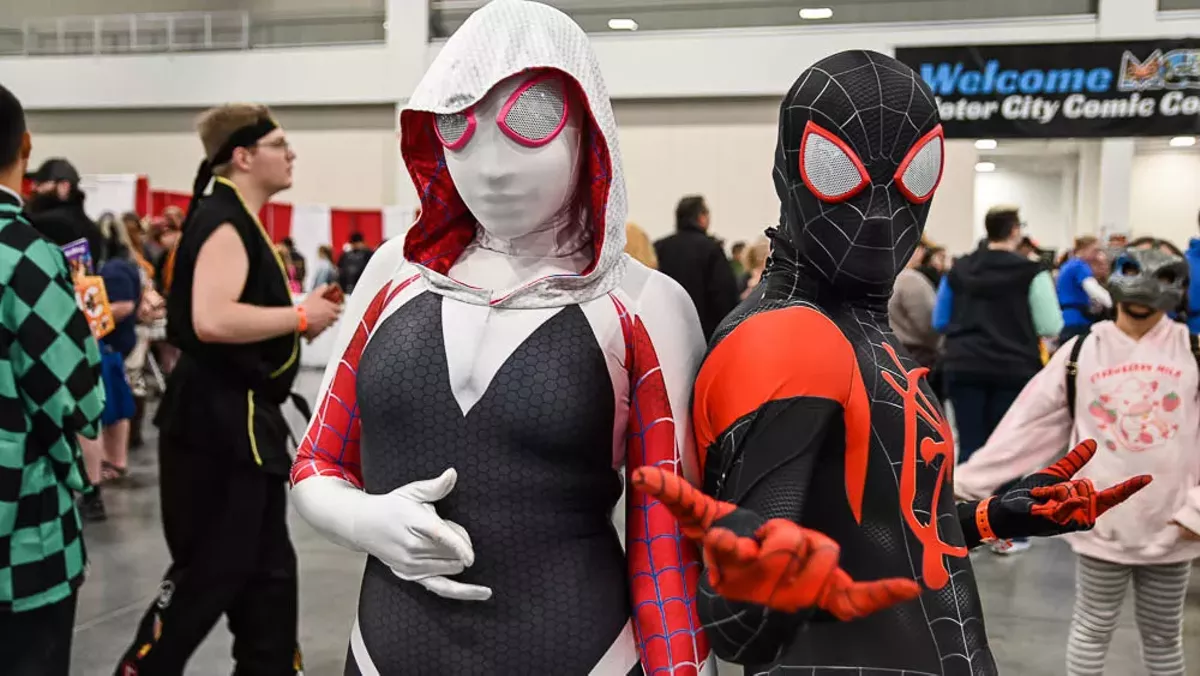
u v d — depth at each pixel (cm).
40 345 166
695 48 1015
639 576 116
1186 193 1288
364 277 131
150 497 489
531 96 108
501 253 119
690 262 445
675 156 1177
